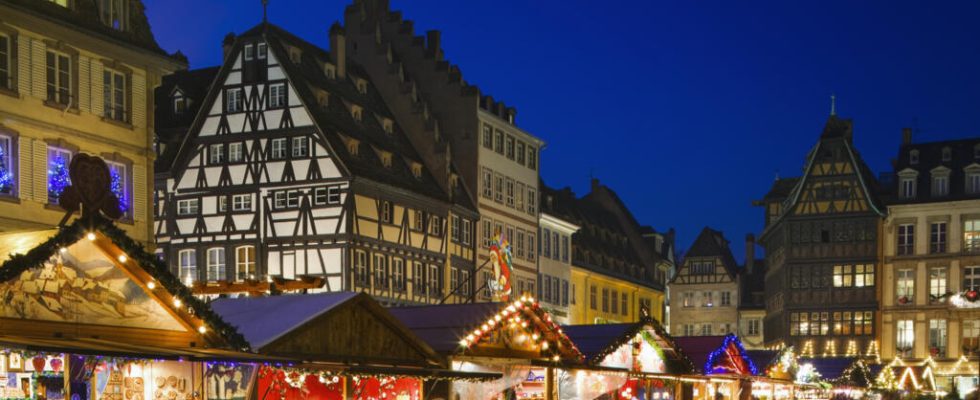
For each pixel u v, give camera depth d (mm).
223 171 50406
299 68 51781
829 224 73188
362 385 20406
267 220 49625
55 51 31672
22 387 15516
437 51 64312
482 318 23094
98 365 16047
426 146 59062
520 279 65625
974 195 70062
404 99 60000
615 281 81750
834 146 73438
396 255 52531
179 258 50625
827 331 72562
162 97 53531
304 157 49438
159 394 16859
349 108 54250
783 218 74438
